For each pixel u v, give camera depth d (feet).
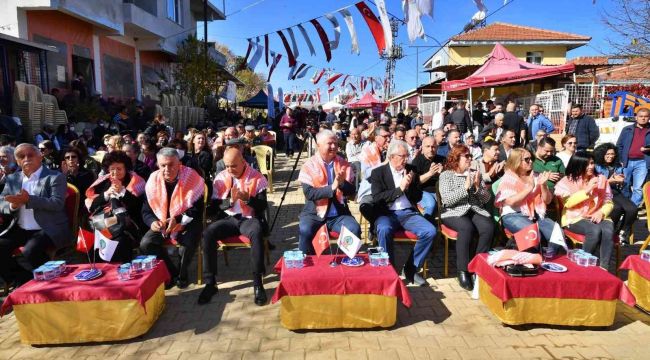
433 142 17.69
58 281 11.36
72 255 17.39
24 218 14.07
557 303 11.43
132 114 43.57
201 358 10.37
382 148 20.77
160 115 35.09
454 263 16.72
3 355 10.64
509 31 78.38
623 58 39.04
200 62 62.49
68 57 42.63
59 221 14.33
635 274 13.06
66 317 10.91
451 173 15.03
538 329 11.60
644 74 45.03
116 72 52.75
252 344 10.97
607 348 10.68
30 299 10.74
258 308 13.01
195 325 12.01
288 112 54.39
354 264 12.22
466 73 70.18
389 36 22.61
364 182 18.34
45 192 14.10
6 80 31.76
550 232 14.11
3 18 35.63
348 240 12.40
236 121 66.74
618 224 16.70
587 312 11.43
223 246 14.01
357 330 11.59
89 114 36.58
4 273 13.74
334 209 14.70
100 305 10.96
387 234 14.11
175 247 14.53
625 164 22.65
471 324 11.90
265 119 80.74
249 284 14.87
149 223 14.24
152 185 14.46
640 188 22.25
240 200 14.35
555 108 38.37
